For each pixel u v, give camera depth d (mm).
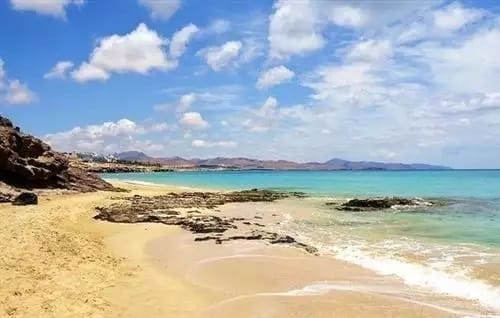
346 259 19094
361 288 14906
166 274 16578
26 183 42562
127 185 75438
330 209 40469
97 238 22938
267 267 17656
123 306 12750
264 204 45312
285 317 12297
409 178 129125
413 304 13266
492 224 29938
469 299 13688
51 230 22531
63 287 13727
